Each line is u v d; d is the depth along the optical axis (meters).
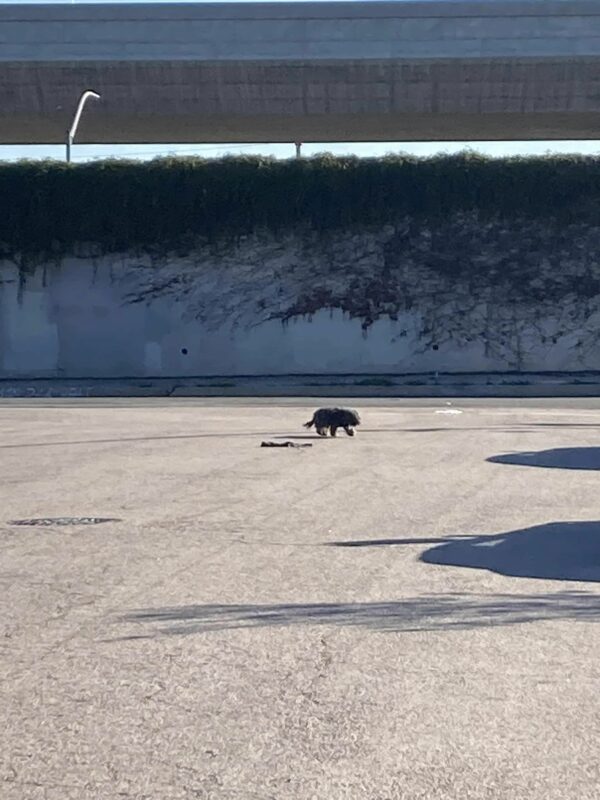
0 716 7.07
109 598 10.13
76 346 56.88
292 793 5.89
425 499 16.39
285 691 7.49
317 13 62.34
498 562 11.83
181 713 7.09
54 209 56.56
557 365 55.72
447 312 55.75
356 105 63.12
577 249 56.22
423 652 8.38
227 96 63.09
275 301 56.16
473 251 56.25
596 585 10.77
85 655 8.33
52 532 13.62
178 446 24.19
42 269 56.84
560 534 13.48
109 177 56.59
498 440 25.53
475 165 56.41
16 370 57.06
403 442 25.08
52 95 63.50
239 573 11.19
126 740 6.64
